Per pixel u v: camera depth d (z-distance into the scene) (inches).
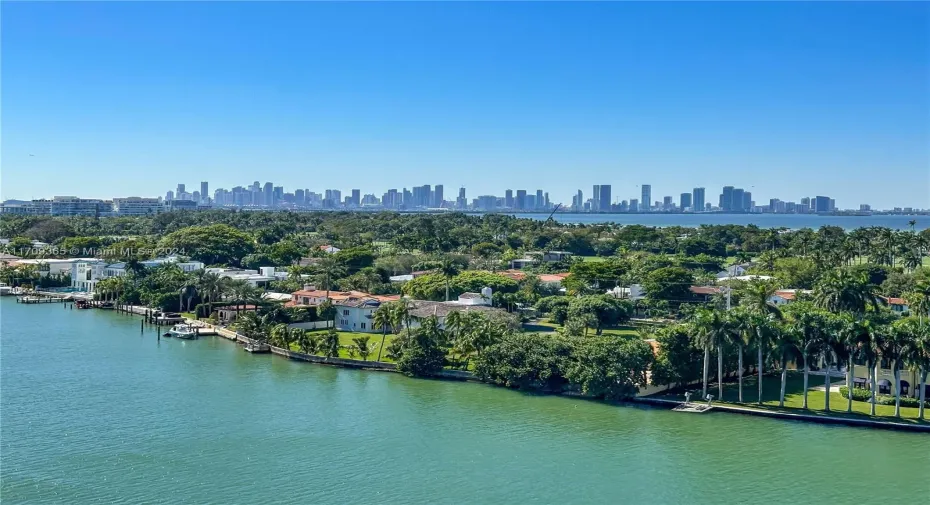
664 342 4921.3
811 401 4685.0
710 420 4375.0
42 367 5561.0
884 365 4394.7
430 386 5083.7
